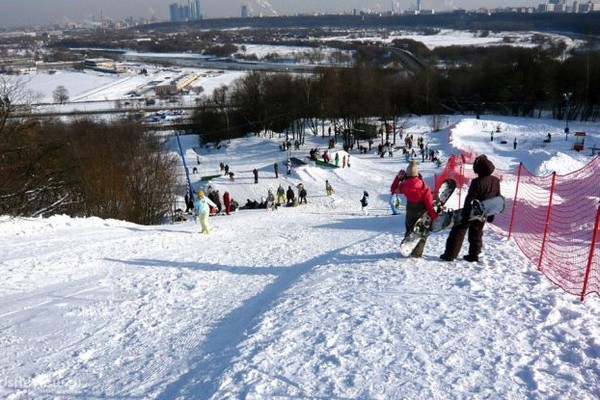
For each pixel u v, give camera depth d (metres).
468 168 27.80
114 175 25.86
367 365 4.70
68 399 4.77
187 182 41.47
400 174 8.62
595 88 74.31
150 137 51.03
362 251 9.62
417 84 85.69
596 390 4.14
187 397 4.43
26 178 19.73
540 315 5.65
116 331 6.46
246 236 13.80
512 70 84.19
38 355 5.81
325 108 71.94
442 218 8.22
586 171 24.61
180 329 6.40
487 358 4.73
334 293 6.93
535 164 39.12
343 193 34.09
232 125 77.50
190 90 142.38
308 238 13.02
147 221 27.06
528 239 10.82
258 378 4.54
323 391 4.30
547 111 83.25
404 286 6.92
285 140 69.75
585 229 12.97
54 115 79.12
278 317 6.13
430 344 5.06
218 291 8.04
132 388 4.87
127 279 8.84
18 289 8.38
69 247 11.59
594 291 6.40
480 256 8.39
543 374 4.41
